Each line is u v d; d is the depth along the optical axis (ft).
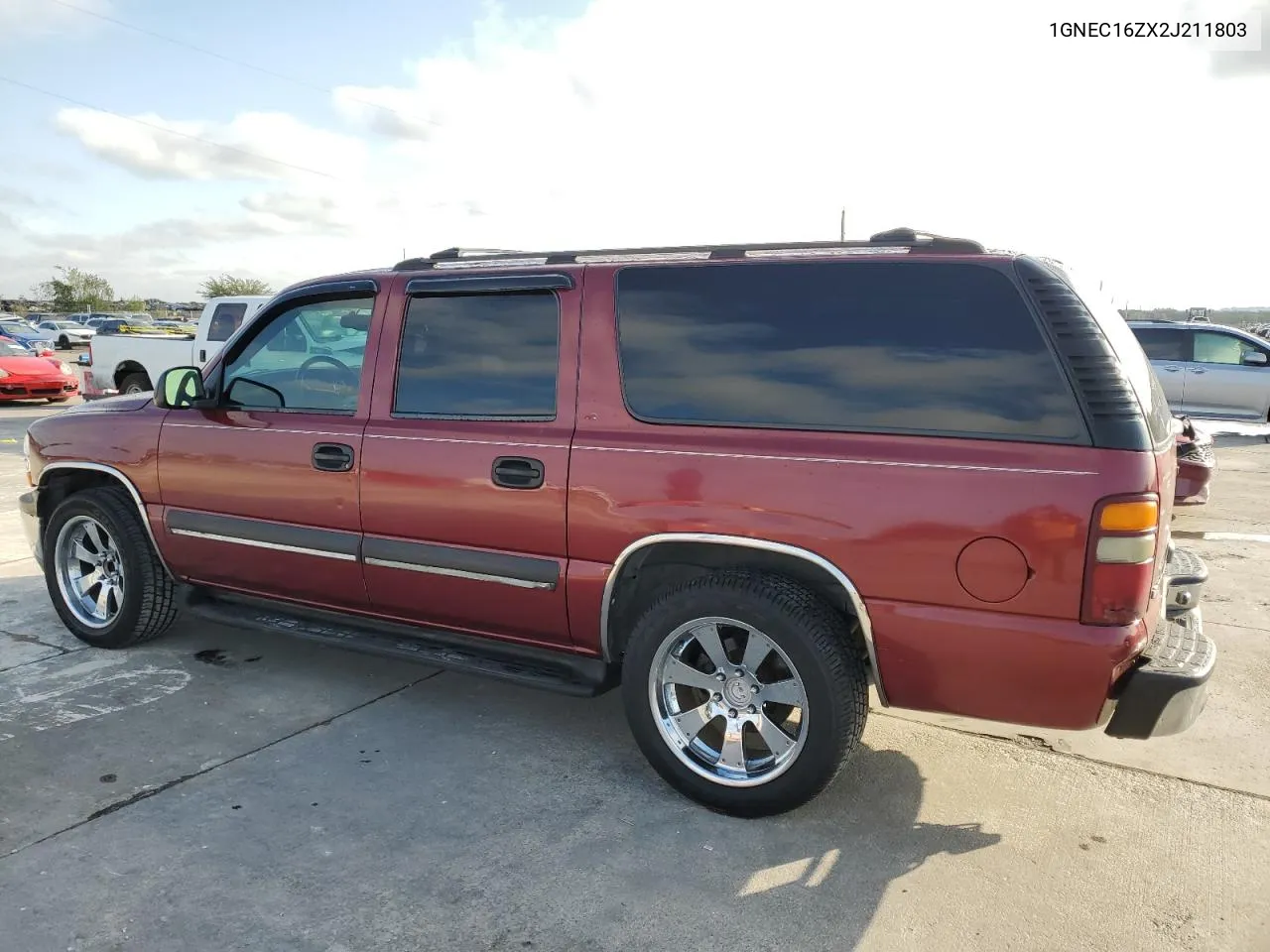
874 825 10.46
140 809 10.55
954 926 8.68
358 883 9.25
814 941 8.46
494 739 12.59
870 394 9.73
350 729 12.81
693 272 10.85
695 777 10.70
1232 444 44.52
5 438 43.32
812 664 9.84
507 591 11.59
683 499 10.30
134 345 48.08
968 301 9.51
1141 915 8.87
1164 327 48.39
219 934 8.45
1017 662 9.06
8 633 16.52
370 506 12.48
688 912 8.86
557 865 9.61
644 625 10.78
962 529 9.08
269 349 13.92
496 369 11.87
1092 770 11.84
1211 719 13.38
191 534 14.30
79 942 8.30
